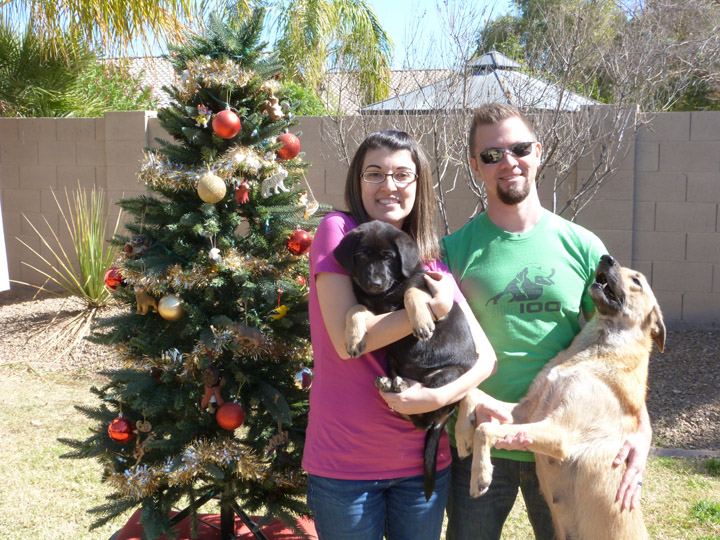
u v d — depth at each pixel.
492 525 2.87
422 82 7.59
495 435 2.61
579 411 2.81
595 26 7.93
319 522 2.52
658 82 8.26
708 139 7.56
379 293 2.49
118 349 3.41
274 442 3.32
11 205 9.70
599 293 2.93
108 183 9.16
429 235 2.77
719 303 7.77
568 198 7.79
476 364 2.54
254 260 3.42
